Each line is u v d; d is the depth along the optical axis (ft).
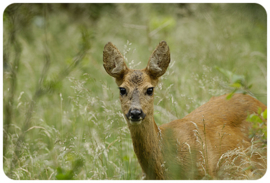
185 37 59.21
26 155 33.01
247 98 34.09
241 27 60.90
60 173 27.35
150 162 28.91
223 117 32.81
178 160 29.19
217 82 40.88
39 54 59.93
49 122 41.37
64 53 58.75
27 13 40.06
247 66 52.16
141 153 28.96
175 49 56.75
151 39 59.11
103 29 66.54
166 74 37.45
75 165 28.86
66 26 70.44
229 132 31.73
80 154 32.27
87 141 35.35
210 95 40.98
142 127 28.55
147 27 56.90
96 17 73.26
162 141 29.35
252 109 33.37
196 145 29.91
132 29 65.62
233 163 28.48
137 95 28.43
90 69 52.24
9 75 37.58
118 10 68.59
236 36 57.93
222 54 51.75
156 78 30.42
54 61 57.16
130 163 34.45
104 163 33.88
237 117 33.04
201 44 55.26
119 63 30.17
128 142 36.14
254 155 31.27
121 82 30.42
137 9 67.72
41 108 42.91
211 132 31.32
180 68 50.80
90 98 36.35
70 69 34.65
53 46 61.31
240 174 29.43
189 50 53.88
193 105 40.37
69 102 43.37
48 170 33.83
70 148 32.53
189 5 68.23
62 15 72.84
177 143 29.66
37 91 34.19
